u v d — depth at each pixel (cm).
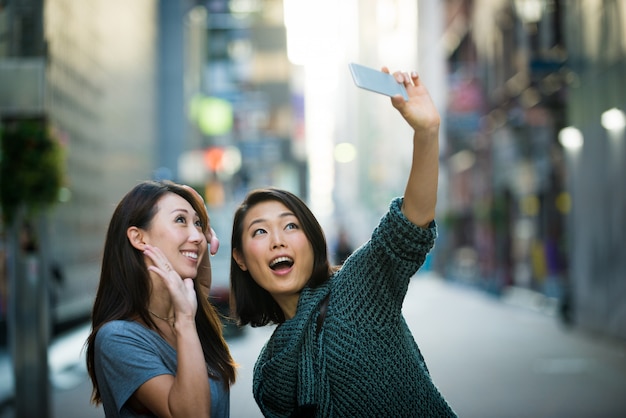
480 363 1235
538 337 1586
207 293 313
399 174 6925
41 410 762
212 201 3347
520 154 2677
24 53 795
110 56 2086
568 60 1717
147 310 279
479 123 2970
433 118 269
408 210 276
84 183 1767
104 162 1986
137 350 265
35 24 797
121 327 270
